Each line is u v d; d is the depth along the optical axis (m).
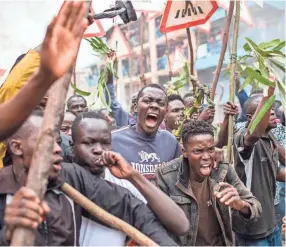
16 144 1.89
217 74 3.39
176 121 4.38
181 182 2.64
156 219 1.98
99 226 1.97
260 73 2.96
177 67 6.61
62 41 1.32
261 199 3.60
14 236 1.32
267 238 3.61
